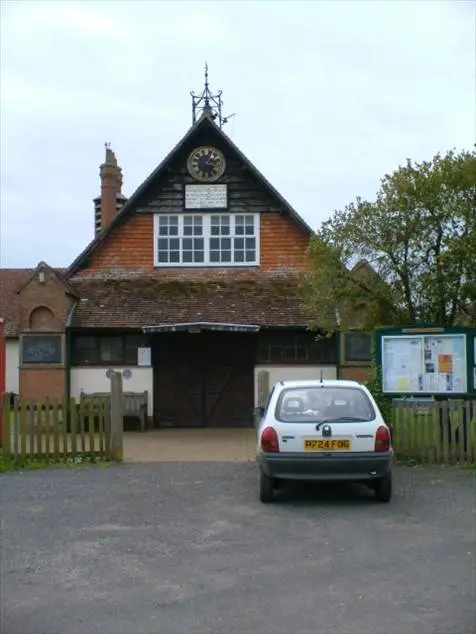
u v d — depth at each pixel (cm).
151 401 2058
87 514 945
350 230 1447
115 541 812
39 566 720
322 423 994
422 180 1385
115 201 2759
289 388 1070
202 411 2077
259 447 1030
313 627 561
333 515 938
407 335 1401
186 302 2086
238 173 2233
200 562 732
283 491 1093
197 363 2086
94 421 1380
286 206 2188
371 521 904
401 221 1410
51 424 1351
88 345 2061
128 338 2069
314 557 749
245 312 2044
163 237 2225
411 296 1454
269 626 563
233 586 658
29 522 902
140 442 1725
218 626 563
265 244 2206
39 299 2016
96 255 2217
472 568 709
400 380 1398
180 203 2225
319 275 1491
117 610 598
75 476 1223
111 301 2092
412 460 1312
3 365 1567
